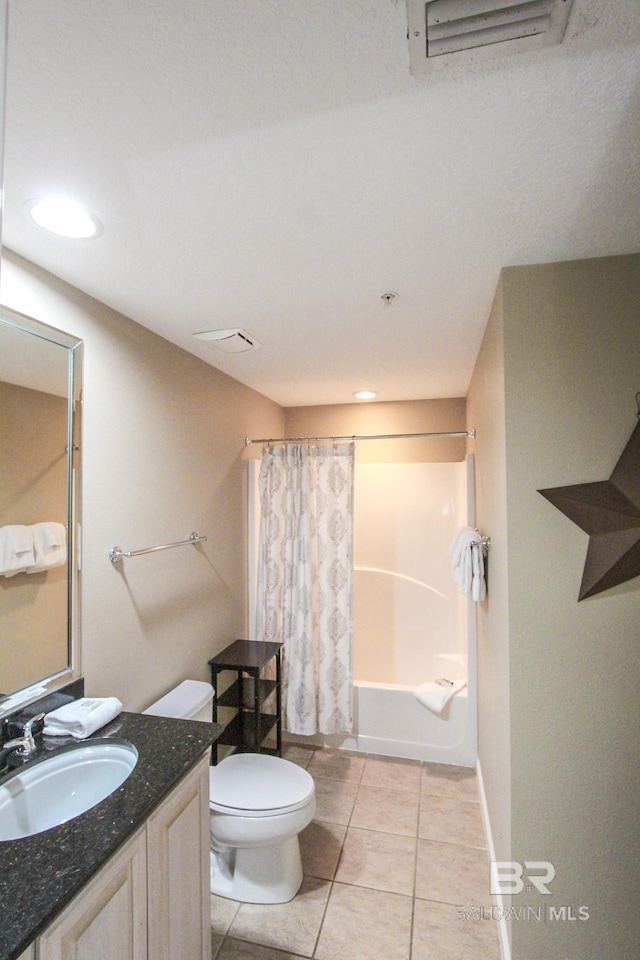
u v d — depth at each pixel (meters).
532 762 1.49
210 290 1.68
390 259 1.47
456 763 2.79
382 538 3.62
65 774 1.34
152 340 2.08
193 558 2.42
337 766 2.77
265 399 3.55
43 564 1.49
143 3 0.69
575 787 1.47
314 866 2.01
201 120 0.91
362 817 2.32
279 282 1.62
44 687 1.48
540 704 1.49
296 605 2.90
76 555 1.61
